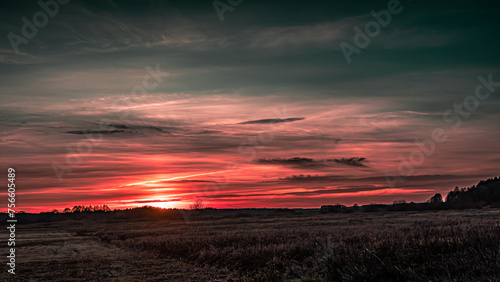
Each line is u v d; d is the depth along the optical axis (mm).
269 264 14000
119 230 60688
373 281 9797
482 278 7988
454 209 87562
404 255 10609
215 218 104125
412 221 43938
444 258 9570
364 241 15812
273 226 49688
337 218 71562
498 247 9117
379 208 101125
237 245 20969
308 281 10977
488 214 52719
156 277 15312
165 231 46625
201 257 19109
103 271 17406
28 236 54344
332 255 12203
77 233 61562
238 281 13188
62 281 15234
